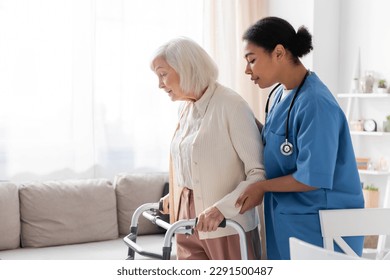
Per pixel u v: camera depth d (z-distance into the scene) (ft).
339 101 14.79
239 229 6.45
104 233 12.57
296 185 6.47
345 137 6.71
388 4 13.57
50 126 13.11
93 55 13.47
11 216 11.64
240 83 15.24
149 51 14.32
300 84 6.79
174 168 7.55
